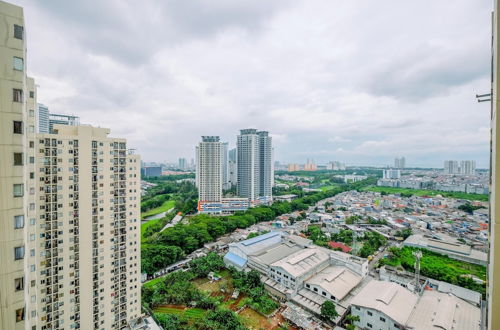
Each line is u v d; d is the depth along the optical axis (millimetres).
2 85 19969
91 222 52000
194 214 187625
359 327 59188
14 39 20578
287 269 75688
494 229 15242
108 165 54562
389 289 63094
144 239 122688
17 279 20906
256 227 147375
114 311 55688
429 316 55969
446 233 134375
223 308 61688
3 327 20250
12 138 20500
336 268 82125
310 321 60719
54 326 48188
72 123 80562
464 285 76438
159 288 71750
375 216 173375
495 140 15203
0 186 20000
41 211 46781
